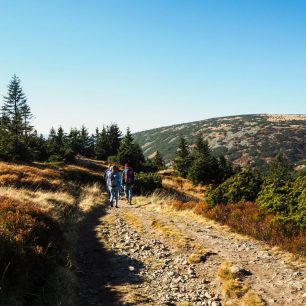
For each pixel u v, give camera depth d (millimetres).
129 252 10758
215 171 49688
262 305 6828
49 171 27828
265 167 148750
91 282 8406
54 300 6711
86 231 13273
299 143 174125
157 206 19719
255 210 13758
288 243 10367
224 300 7410
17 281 6688
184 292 7895
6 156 33875
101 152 61906
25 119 85625
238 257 9922
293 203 12016
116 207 19875
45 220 10117
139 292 7859
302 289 7480
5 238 7555
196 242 11602
